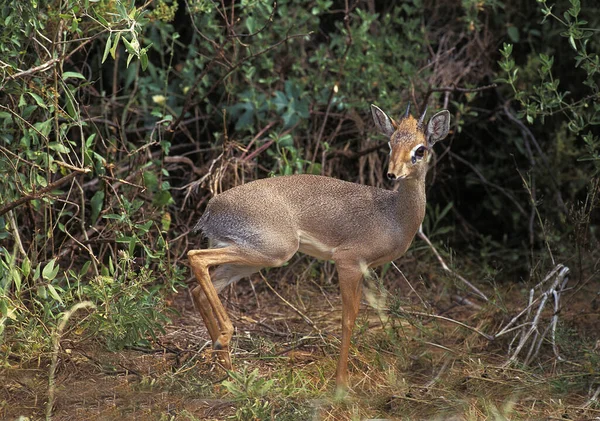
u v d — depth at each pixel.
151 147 12.77
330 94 12.84
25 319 9.05
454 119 14.04
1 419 7.96
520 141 14.16
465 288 11.93
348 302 9.33
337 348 10.10
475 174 14.62
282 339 10.66
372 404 8.62
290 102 12.85
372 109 9.73
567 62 14.32
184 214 12.58
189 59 13.39
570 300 11.38
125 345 9.44
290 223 9.34
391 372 9.30
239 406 8.02
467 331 10.84
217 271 9.71
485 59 14.22
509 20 14.31
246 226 9.21
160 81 13.13
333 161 13.39
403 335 10.45
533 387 9.10
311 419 8.05
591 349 9.80
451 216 14.65
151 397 8.48
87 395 8.47
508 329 10.32
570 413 8.56
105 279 9.10
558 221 13.82
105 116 12.41
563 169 13.84
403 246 9.56
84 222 10.92
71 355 9.18
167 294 11.34
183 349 9.95
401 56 13.97
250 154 12.14
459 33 14.45
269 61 12.89
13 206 8.98
